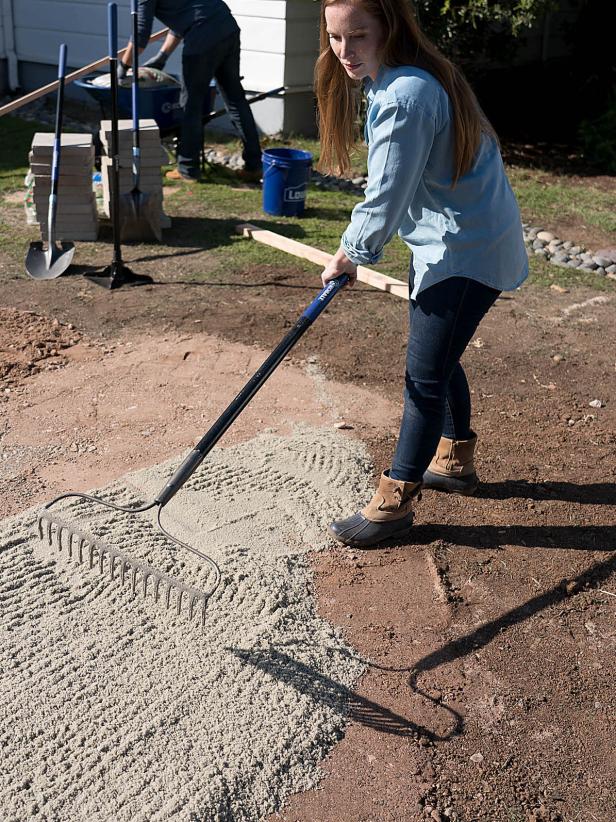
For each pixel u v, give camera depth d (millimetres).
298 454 4125
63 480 3842
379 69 2807
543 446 4383
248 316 5672
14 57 12047
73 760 2518
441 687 2893
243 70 10180
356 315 5809
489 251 3059
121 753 2547
